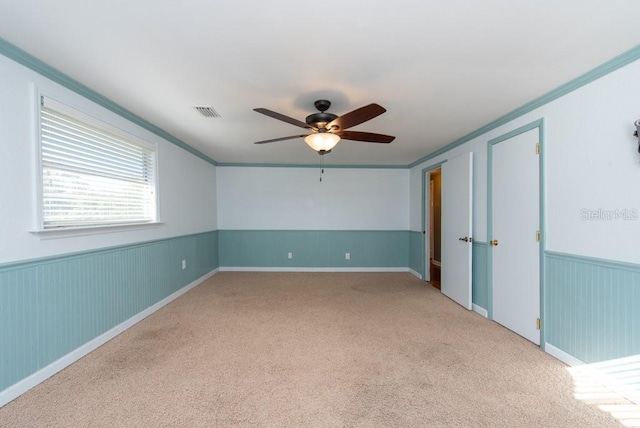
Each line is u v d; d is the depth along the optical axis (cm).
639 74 177
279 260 591
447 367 222
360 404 180
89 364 224
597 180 203
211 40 171
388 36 166
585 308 213
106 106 259
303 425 162
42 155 203
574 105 221
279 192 587
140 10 146
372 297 409
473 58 190
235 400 183
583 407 177
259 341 267
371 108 203
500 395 188
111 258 272
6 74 179
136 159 314
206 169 519
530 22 154
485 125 327
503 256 301
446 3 140
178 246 409
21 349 188
